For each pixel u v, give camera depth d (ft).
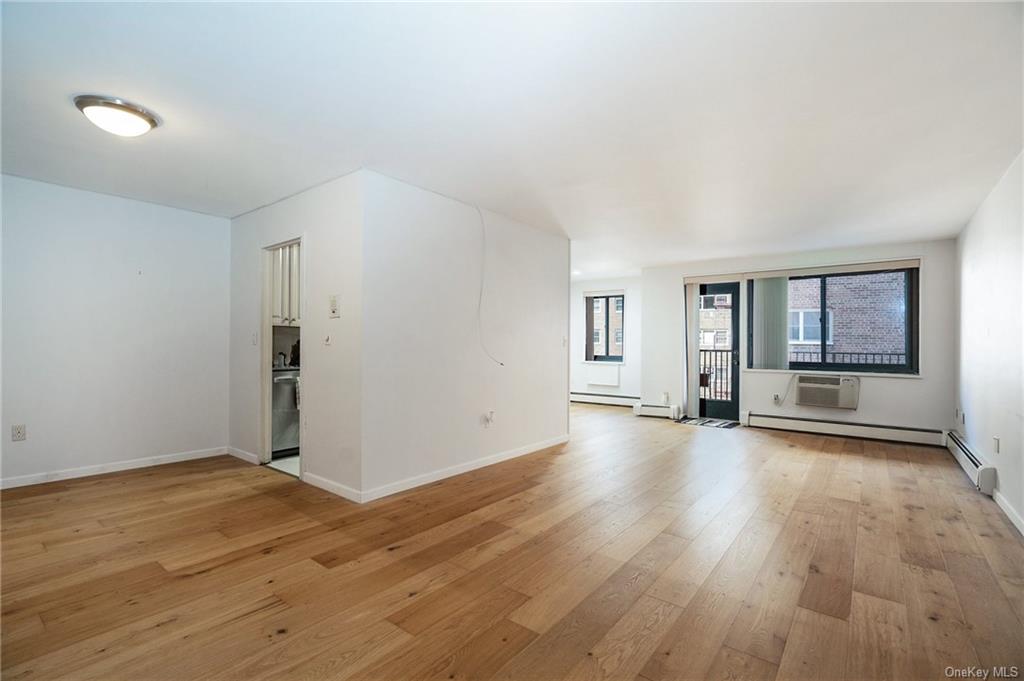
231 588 6.98
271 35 6.01
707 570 7.65
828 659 5.48
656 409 23.73
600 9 5.50
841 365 19.62
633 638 5.86
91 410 12.69
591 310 29.60
